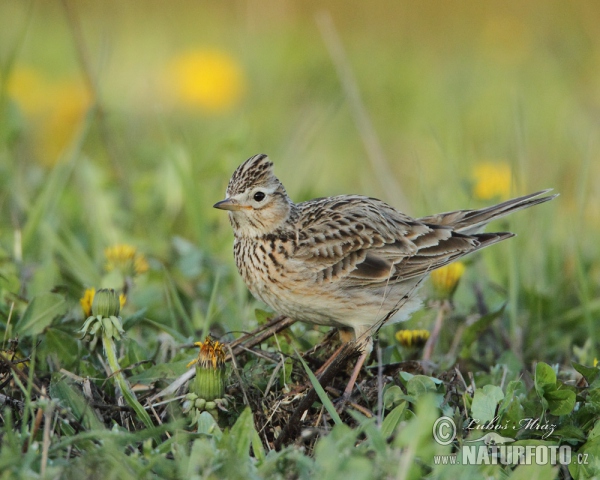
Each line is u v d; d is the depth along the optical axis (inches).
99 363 383.9
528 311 478.0
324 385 361.7
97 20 1132.5
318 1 1187.3
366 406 362.9
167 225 579.2
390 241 422.6
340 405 353.7
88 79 645.3
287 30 1127.0
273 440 342.3
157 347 401.7
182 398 352.8
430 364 392.5
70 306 435.2
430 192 602.5
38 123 822.5
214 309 459.2
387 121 876.0
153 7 1188.5
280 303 412.5
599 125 737.0
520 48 1058.1
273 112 868.0
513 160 540.4
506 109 861.8
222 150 621.6
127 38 1080.2
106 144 636.7
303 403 332.2
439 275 428.1
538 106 874.1
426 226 433.1
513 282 463.2
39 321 380.2
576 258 486.0
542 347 453.1
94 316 342.0
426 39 1140.5
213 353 330.3
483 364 422.6
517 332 443.8
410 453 270.1
